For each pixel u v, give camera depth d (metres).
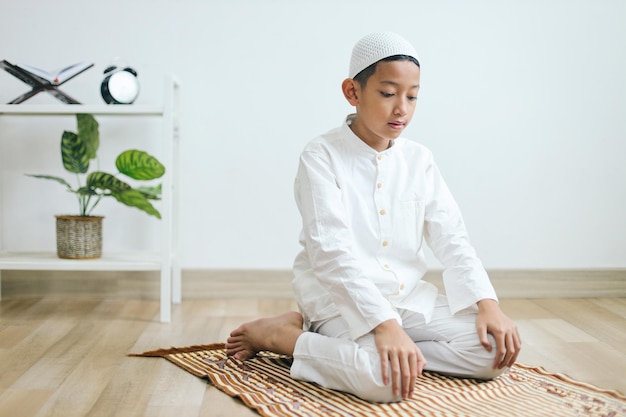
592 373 1.71
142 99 2.56
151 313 2.36
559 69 2.63
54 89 2.30
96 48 2.54
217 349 1.87
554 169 2.65
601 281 2.67
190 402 1.49
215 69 2.57
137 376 1.66
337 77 2.59
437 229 1.69
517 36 2.62
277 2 2.57
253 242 2.62
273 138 2.60
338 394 1.49
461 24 2.60
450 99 2.62
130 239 2.60
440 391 1.51
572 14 2.62
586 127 2.65
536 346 1.96
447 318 1.61
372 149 1.66
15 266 2.24
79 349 1.90
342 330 1.59
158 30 2.56
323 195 1.59
